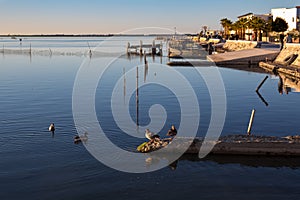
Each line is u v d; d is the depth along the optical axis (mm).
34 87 61094
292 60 85750
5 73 84250
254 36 143875
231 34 178250
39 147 28078
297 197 20375
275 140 26109
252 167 24250
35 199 20047
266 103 46281
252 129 33438
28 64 109125
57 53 160875
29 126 34125
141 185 21797
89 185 21750
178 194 20734
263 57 99062
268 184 21922
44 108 42906
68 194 20641
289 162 24891
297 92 54406
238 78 71812
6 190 21000
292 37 107625
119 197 20391
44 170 23734
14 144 28766
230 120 36969
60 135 31219
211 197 20359
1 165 24516
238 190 21203
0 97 50969
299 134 31719
